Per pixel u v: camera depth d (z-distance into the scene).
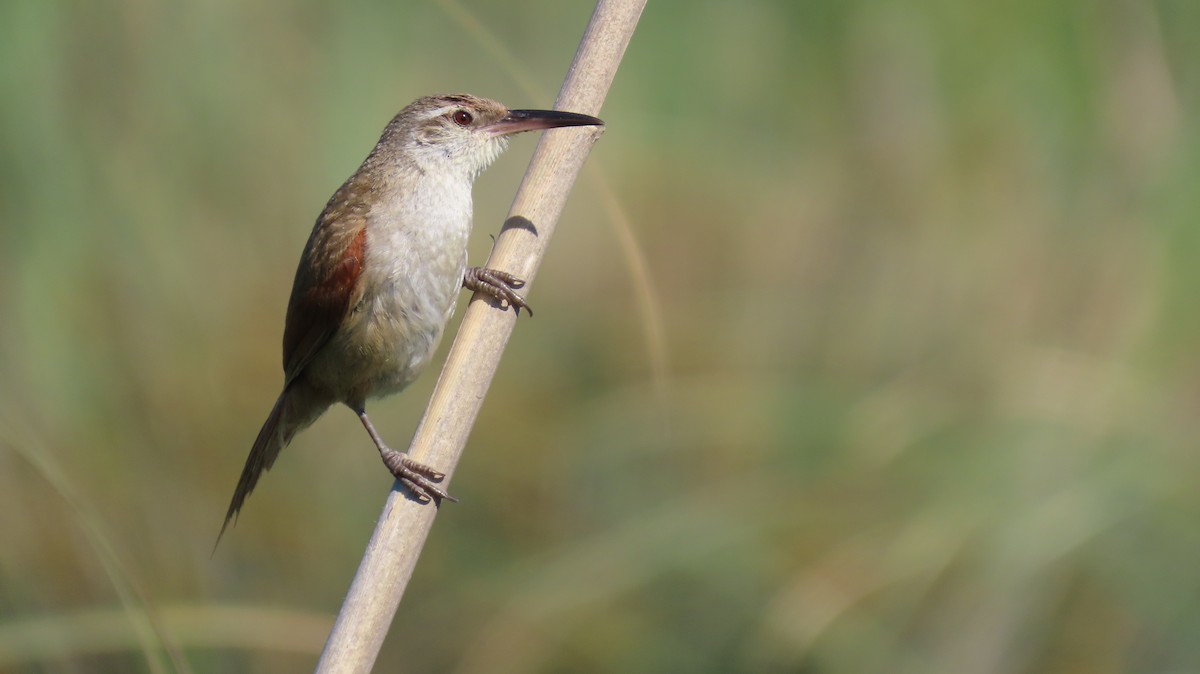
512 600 10.65
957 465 11.22
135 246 12.27
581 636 10.25
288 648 9.73
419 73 13.26
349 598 5.97
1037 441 11.13
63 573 10.14
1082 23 13.39
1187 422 11.18
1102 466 10.85
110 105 12.26
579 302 13.43
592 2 14.44
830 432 11.82
